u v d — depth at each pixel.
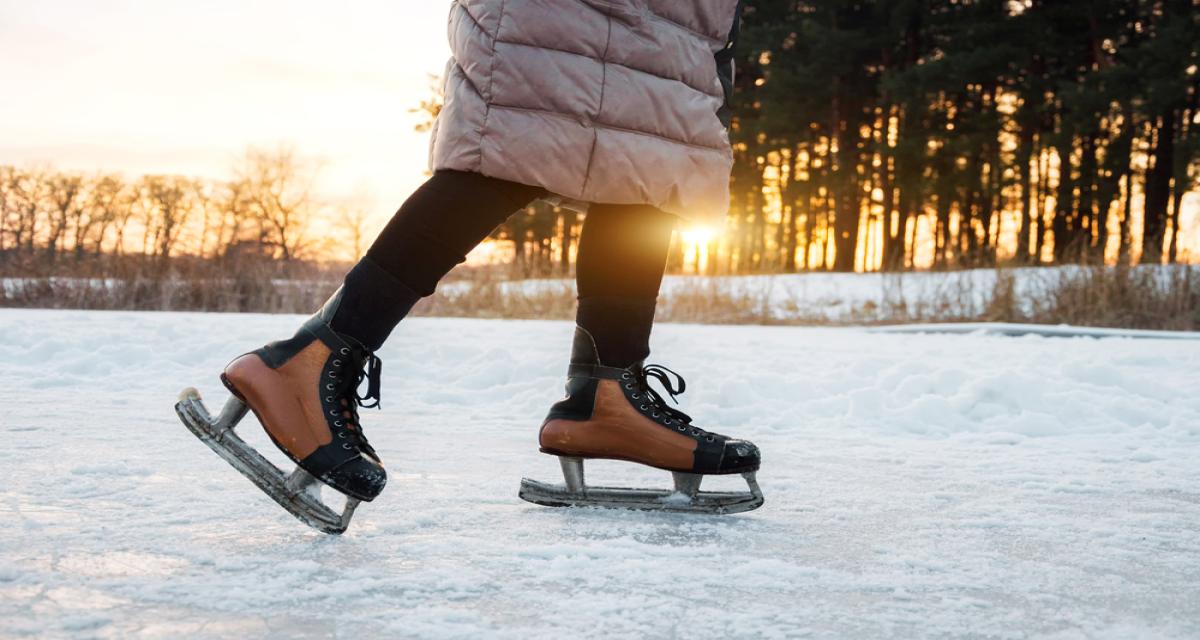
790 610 1.12
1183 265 11.23
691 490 1.69
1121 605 1.18
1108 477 2.17
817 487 2.00
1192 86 24.61
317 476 1.35
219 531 1.39
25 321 5.88
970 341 6.68
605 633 1.01
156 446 2.14
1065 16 27.48
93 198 27.36
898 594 1.20
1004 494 1.94
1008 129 28.98
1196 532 1.60
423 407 3.27
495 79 1.47
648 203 1.61
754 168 36.09
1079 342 6.71
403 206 1.47
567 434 1.66
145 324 5.68
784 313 12.19
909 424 3.05
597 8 1.53
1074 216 28.75
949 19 30.59
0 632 0.94
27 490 1.61
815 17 33.44
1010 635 1.06
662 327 8.70
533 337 6.00
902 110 31.42
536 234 31.70
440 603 1.10
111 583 1.11
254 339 4.73
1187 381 4.05
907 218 35.34
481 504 1.69
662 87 1.59
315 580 1.16
